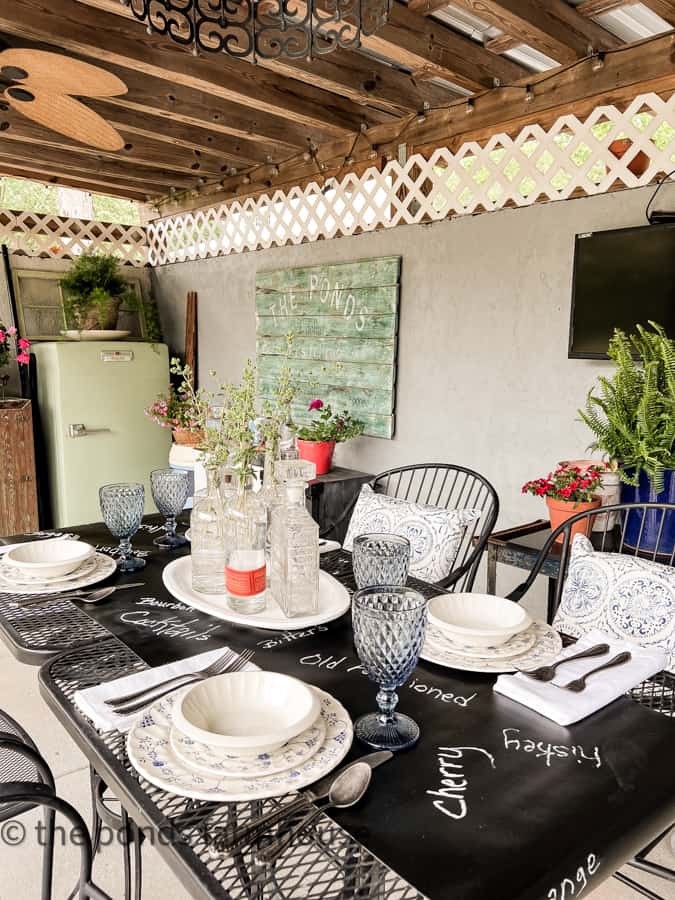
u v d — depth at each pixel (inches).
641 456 83.1
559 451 108.4
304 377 154.4
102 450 173.9
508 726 41.6
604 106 97.7
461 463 123.9
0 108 124.5
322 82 106.4
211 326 186.5
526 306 110.8
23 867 67.8
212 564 62.3
